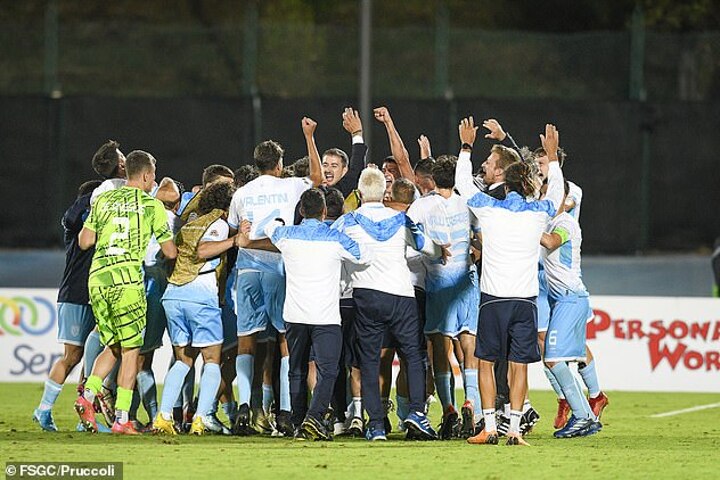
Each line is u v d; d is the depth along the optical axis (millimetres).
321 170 36312
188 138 96000
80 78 98000
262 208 35500
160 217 34719
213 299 35312
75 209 36219
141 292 34500
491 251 32344
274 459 29625
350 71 97875
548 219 32531
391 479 26750
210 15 116000
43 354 51031
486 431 33156
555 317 35438
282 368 36125
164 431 35062
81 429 36438
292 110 95125
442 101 94750
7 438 34094
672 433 38438
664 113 96812
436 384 35750
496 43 97500
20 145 96625
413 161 94688
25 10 113438
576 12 113625
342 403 36656
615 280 87250
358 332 34188
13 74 97250
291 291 33625
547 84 97312
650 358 50812
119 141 96312
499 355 32719
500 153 34562
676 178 97312
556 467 28734
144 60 99125
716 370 50719
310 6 116438
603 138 96312
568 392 36000
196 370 49219
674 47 97250
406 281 34000
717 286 68062
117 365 37312
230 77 98688
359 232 33781
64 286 36281
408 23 114375
